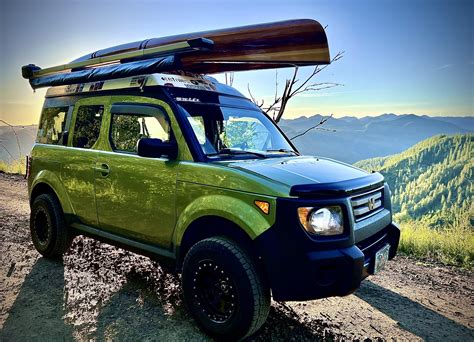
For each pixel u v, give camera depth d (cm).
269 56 393
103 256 466
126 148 367
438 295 418
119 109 374
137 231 347
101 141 390
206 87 390
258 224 259
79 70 457
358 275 260
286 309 348
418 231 698
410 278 474
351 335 307
